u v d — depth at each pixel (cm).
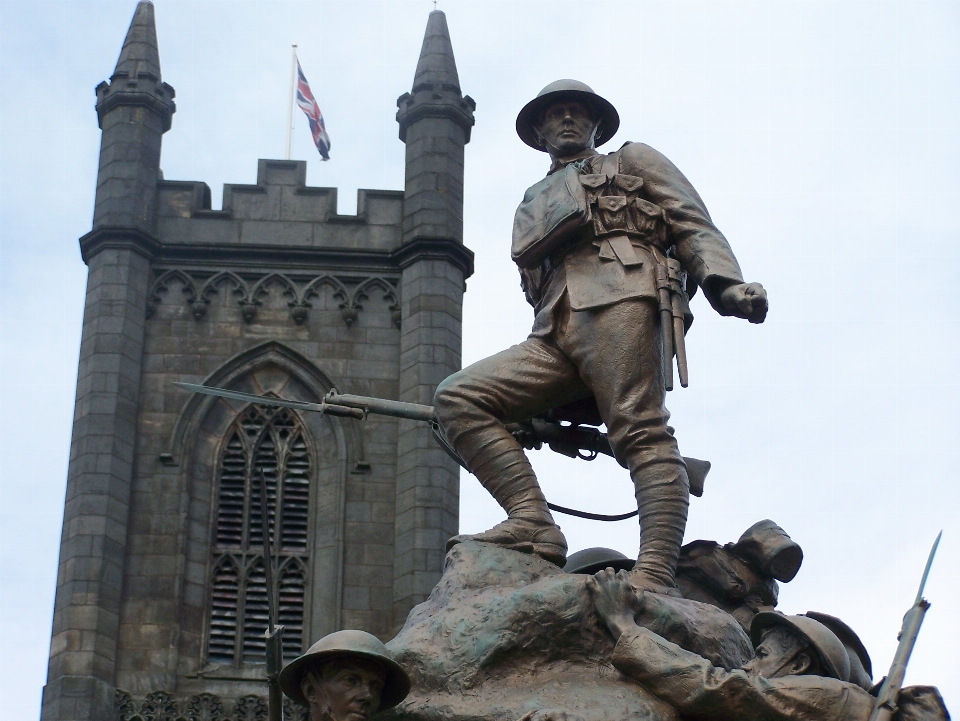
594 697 635
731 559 806
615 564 759
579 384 761
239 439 4956
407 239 5219
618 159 787
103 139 5344
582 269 760
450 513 4831
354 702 605
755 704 614
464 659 659
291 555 4812
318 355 5097
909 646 606
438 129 5394
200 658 4644
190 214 5238
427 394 4988
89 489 4766
